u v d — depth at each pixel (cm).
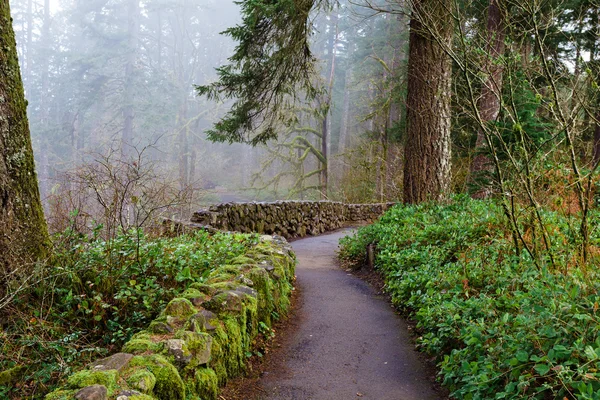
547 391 305
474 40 527
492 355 348
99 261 509
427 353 473
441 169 995
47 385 359
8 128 457
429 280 582
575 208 586
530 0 473
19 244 447
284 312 605
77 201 654
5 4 463
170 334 358
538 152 520
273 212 1426
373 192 2486
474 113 491
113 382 265
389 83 2336
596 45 761
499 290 428
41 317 404
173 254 577
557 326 324
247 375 427
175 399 301
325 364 458
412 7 578
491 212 736
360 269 907
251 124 1278
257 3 958
